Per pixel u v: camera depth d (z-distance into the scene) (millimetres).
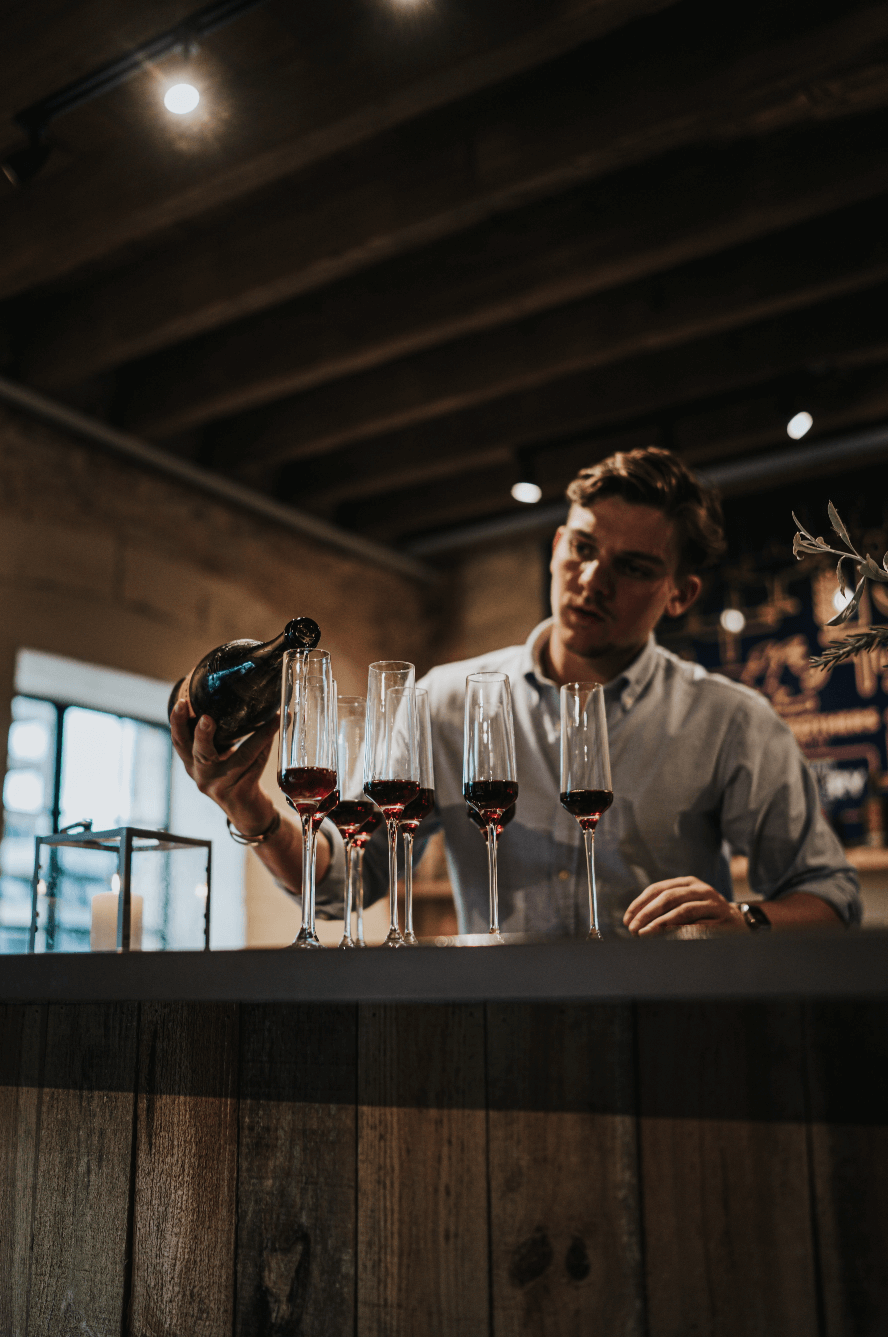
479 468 4996
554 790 1783
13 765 3859
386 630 5410
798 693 4617
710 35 2689
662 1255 759
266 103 2803
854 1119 718
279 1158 923
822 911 1525
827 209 3121
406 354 4223
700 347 4082
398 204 3195
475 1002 857
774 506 4848
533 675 1843
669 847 1755
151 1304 962
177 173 2965
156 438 4426
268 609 4758
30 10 2623
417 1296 837
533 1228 805
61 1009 1087
